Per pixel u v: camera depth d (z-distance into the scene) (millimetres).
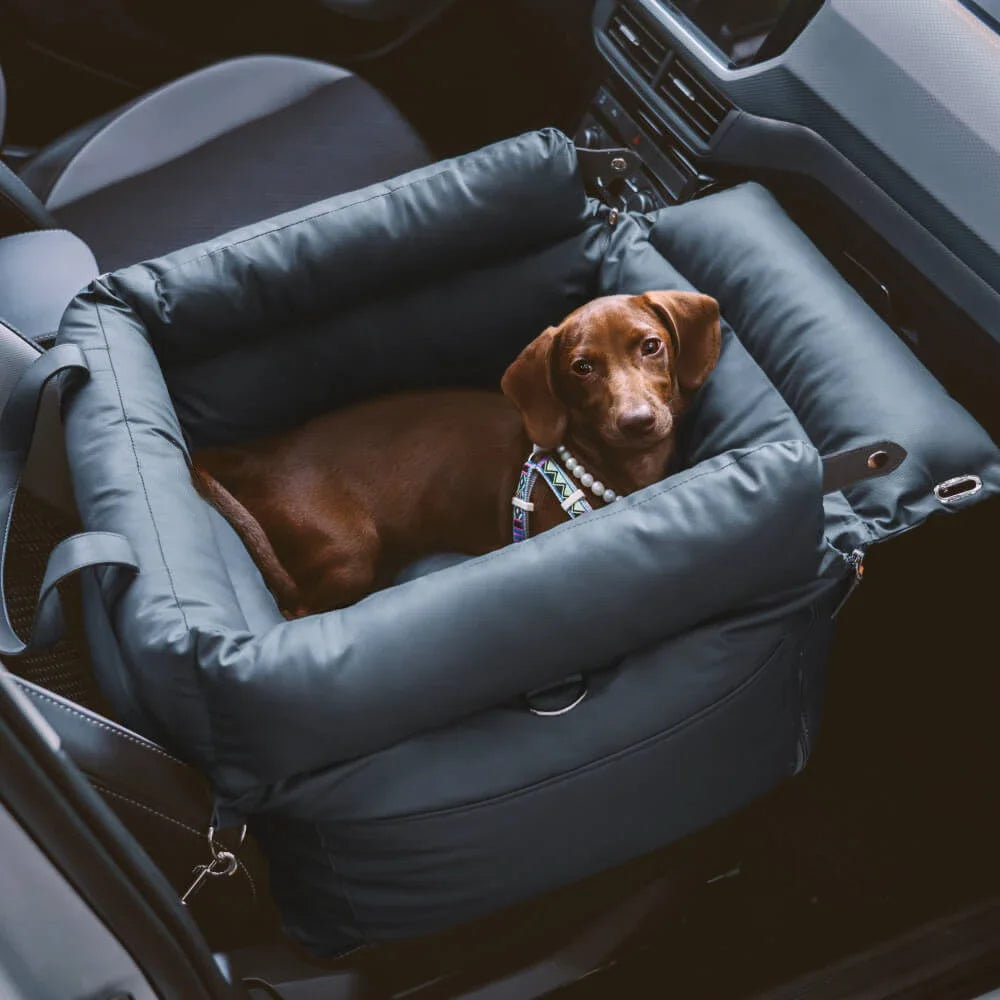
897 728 1807
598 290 1671
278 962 1352
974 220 1477
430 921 1325
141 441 1306
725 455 1256
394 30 2232
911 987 1365
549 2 2016
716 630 1249
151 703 1143
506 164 1545
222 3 2145
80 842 765
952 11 1480
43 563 1396
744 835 1734
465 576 1185
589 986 1558
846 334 1503
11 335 1387
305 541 1561
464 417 1644
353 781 1167
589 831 1305
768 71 1662
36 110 2262
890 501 1385
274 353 1580
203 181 1989
